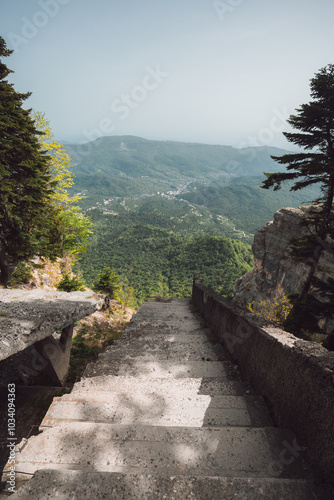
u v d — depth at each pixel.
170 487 1.96
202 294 9.19
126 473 2.08
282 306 10.67
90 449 2.46
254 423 3.03
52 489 1.94
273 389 3.20
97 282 14.80
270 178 8.38
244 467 2.29
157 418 3.05
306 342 2.92
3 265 10.67
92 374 4.54
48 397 5.34
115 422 2.97
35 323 4.28
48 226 10.77
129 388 3.72
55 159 16.20
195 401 3.36
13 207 9.24
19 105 8.55
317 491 1.97
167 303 12.18
